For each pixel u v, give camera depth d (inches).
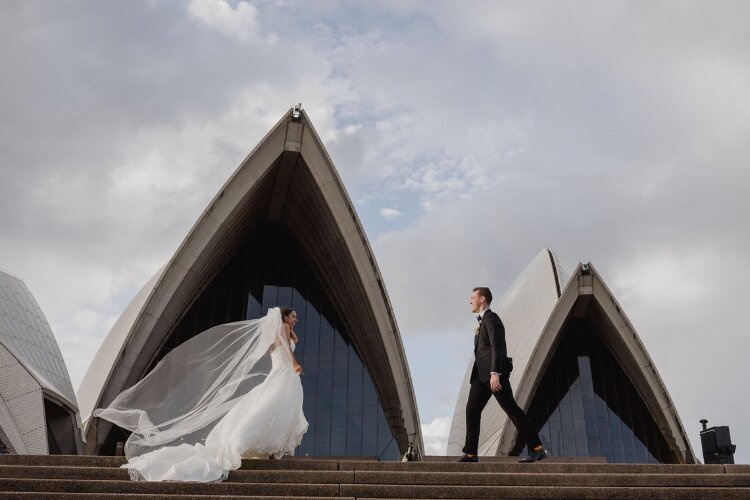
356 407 985.5
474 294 370.3
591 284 1067.3
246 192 907.4
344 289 1003.9
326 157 908.6
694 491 306.7
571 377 1155.9
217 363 384.5
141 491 291.4
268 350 379.9
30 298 991.0
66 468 304.8
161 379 378.9
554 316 1070.4
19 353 828.6
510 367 353.1
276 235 1090.7
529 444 352.5
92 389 1007.6
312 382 990.4
